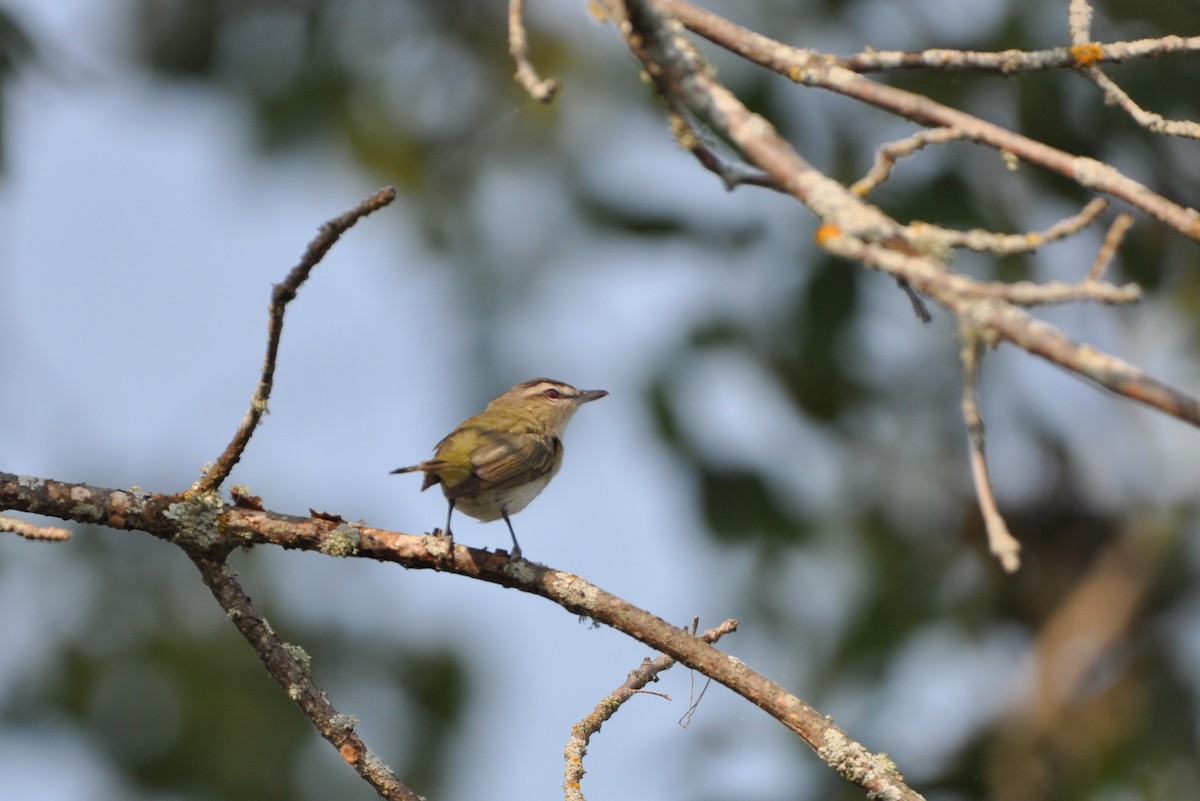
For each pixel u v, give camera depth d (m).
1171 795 12.61
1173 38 5.86
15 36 12.77
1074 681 13.28
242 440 6.33
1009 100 12.27
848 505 13.59
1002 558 4.06
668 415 12.77
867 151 12.40
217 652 12.34
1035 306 4.20
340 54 14.27
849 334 12.74
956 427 13.70
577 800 6.31
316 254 5.68
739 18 12.62
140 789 11.87
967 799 12.85
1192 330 13.47
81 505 6.29
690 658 6.29
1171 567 13.56
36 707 11.92
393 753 12.45
